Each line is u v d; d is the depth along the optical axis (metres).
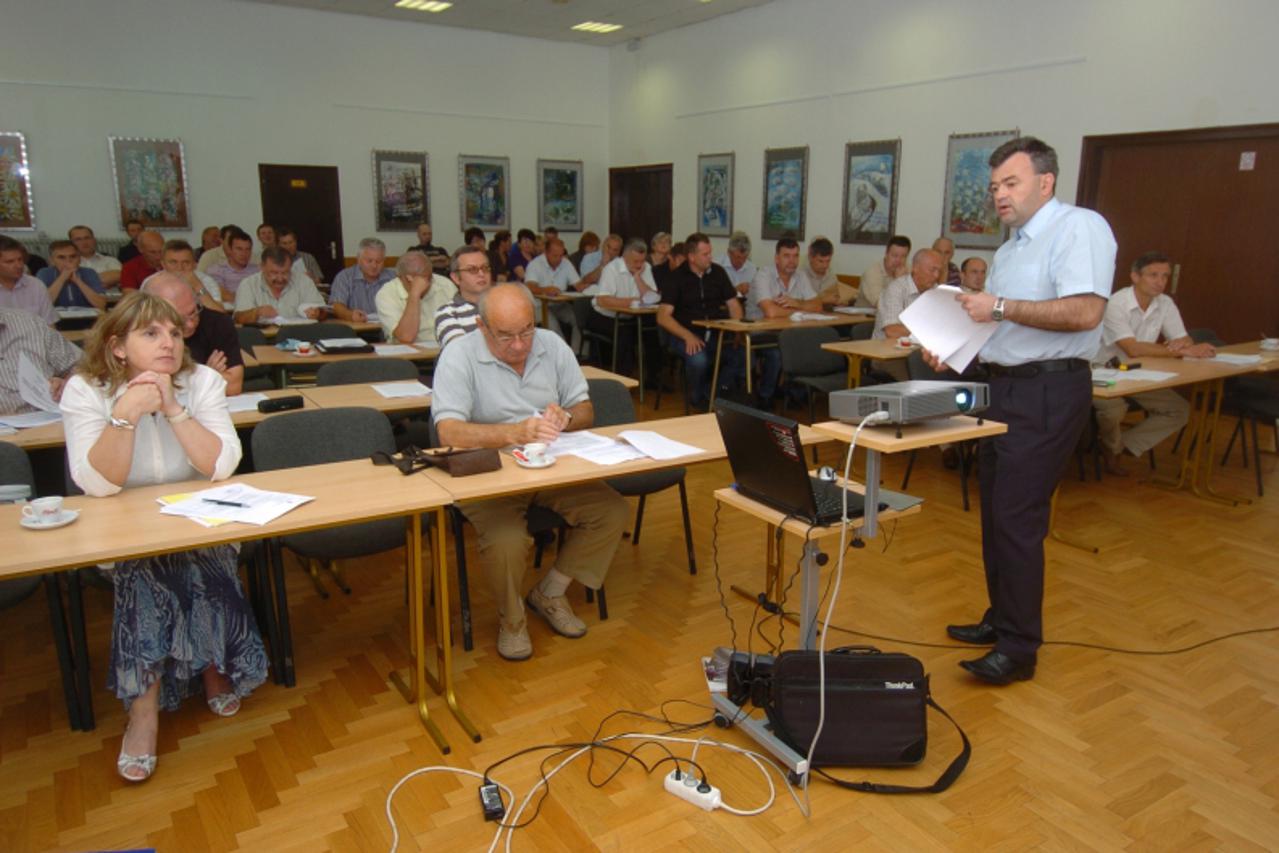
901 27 7.66
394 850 1.87
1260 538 3.80
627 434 2.80
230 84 9.14
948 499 4.35
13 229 8.34
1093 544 3.72
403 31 9.99
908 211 7.84
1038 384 2.38
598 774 2.14
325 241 9.95
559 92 11.19
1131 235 6.41
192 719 2.39
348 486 2.25
